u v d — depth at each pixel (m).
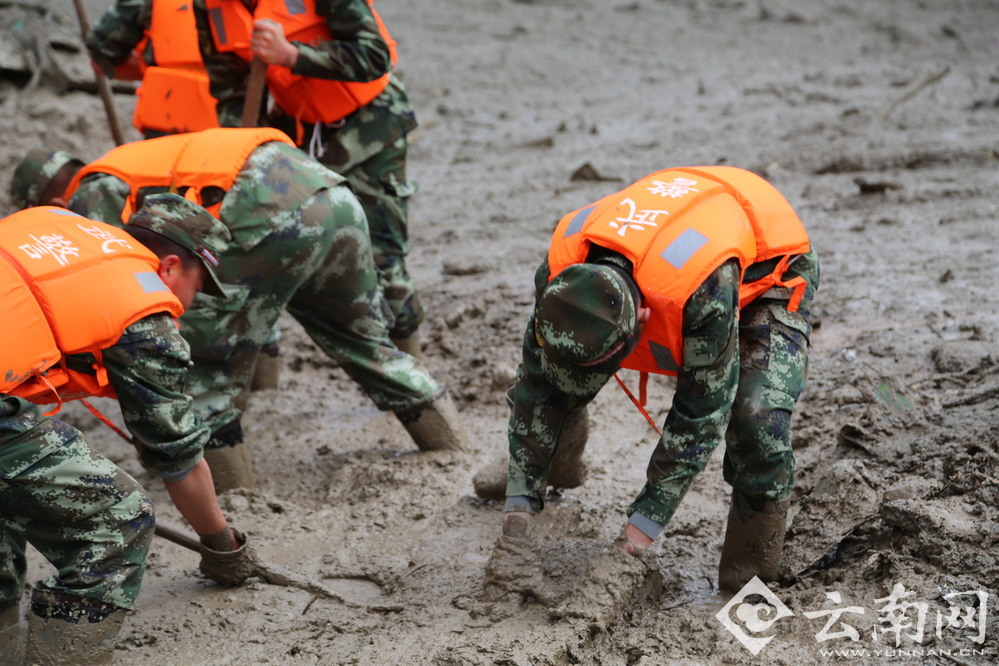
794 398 4.07
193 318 5.10
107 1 13.49
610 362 3.63
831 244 8.34
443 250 9.40
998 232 8.10
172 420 3.99
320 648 4.26
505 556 4.31
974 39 18.86
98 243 3.90
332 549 5.06
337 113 6.43
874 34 19.72
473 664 3.87
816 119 12.68
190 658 4.26
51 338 3.70
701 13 20.92
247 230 4.98
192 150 5.04
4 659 4.24
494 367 6.84
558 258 3.89
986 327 6.26
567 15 20.23
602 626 3.97
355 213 5.40
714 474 5.41
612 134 13.05
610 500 5.23
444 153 12.80
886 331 6.48
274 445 6.38
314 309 5.69
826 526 4.48
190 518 4.44
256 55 5.98
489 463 5.76
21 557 4.37
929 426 5.12
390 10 19.64
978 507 4.32
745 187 4.19
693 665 3.81
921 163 10.30
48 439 3.72
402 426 6.57
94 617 3.86
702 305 3.66
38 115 11.48
